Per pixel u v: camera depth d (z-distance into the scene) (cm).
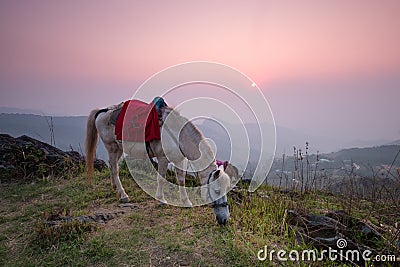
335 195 602
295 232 425
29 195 622
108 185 655
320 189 604
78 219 447
